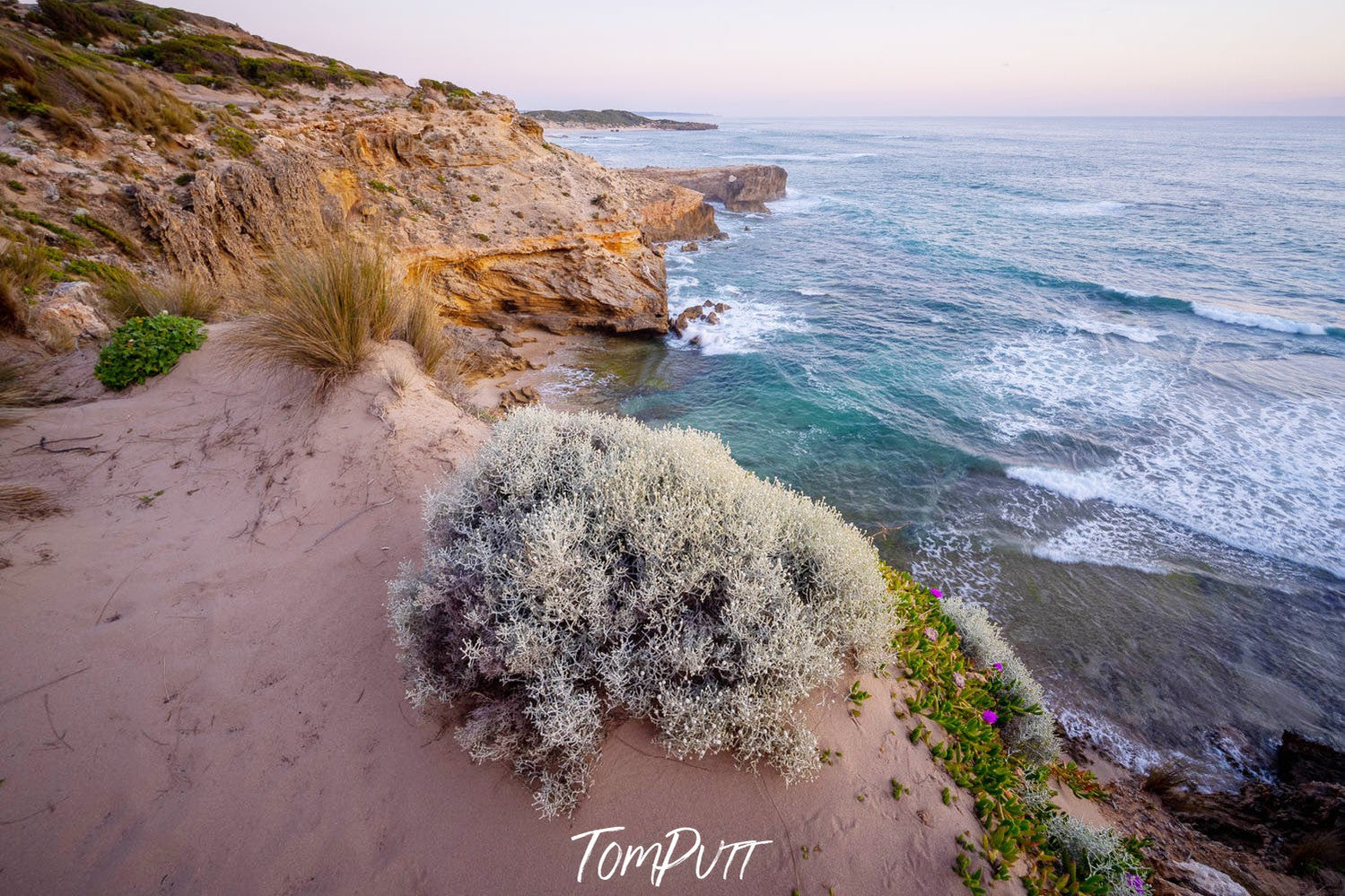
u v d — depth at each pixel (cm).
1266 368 1658
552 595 280
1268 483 1117
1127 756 640
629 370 1658
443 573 303
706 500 352
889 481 1151
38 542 368
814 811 280
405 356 606
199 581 364
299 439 480
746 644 283
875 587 337
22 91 1107
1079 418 1388
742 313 2195
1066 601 864
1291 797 561
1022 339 1934
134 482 433
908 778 310
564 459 383
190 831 254
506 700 273
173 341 546
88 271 823
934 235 3566
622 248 2023
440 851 254
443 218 1775
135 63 2145
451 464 475
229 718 296
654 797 271
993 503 1084
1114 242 3338
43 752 271
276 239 1276
